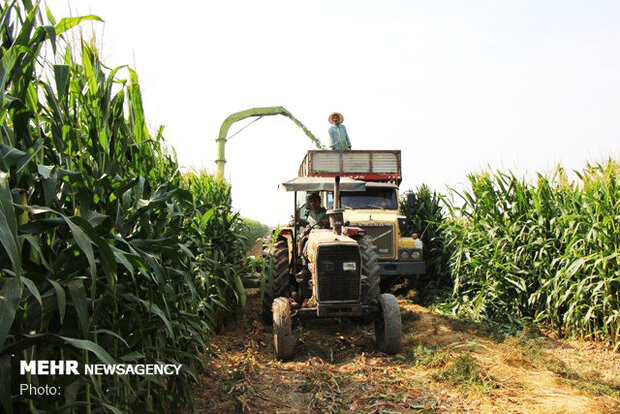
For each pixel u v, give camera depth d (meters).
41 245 2.45
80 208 2.51
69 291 2.30
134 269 3.09
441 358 5.48
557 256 7.12
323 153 10.43
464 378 4.91
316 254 6.14
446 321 7.55
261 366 5.56
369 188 10.28
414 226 10.75
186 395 3.84
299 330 6.70
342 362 5.75
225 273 6.58
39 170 2.29
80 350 2.55
